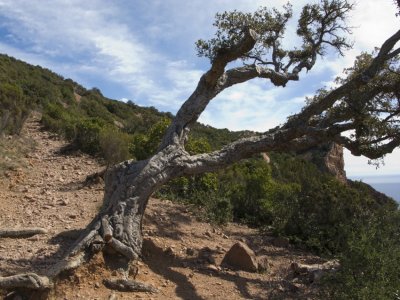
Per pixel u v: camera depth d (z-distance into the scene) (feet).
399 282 18.90
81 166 50.16
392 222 22.94
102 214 22.57
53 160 52.54
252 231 36.52
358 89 26.71
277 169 72.54
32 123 78.89
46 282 18.19
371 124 26.08
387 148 26.55
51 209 31.91
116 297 18.99
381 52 25.03
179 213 35.09
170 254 26.00
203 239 30.58
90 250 20.66
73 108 110.52
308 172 75.10
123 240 21.85
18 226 27.12
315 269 25.12
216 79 25.52
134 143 44.55
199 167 25.12
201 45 29.35
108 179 24.16
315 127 26.18
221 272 24.72
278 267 27.58
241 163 59.88
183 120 25.85
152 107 163.94
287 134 25.96
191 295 21.04
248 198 41.37
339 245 29.94
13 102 63.00
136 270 21.89
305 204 35.81
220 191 42.27
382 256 19.11
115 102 153.89
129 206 22.80
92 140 57.26
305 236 34.09
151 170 23.71
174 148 24.91
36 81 121.39
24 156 51.98
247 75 27.48
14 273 19.92
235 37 30.17
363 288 17.94
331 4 32.17
